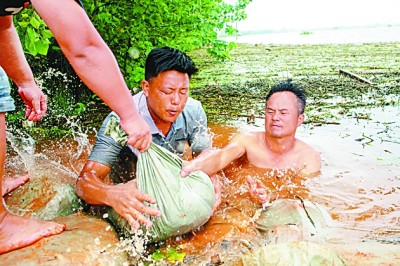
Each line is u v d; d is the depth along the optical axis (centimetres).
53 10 209
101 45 221
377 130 527
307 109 638
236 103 699
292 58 1245
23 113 552
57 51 628
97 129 559
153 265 275
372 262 267
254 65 1129
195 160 352
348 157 438
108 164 318
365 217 325
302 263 249
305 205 328
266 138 409
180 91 323
